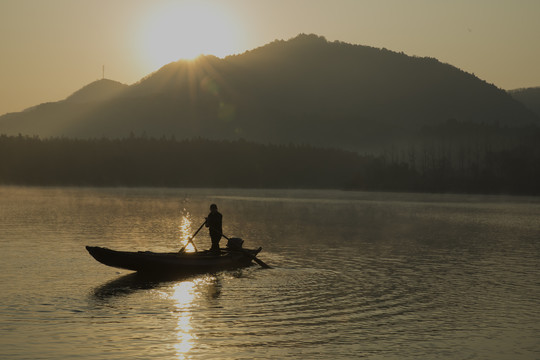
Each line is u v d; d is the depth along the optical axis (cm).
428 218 8231
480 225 6981
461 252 4231
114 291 2691
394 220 7712
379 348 1856
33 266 3338
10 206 9894
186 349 1828
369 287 2831
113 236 5028
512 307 2419
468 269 3412
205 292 2697
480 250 4372
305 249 4356
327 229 6141
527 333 2031
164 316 2228
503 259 3862
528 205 13200
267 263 3625
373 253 4131
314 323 2144
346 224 6900
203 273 3247
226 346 1861
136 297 2567
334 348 1852
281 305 2433
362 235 5497
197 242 4734
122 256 3041
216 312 2297
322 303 2469
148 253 3238
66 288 2739
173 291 2716
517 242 4984
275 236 5334
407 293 2692
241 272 3281
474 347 1873
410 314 2289
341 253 4116
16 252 3916
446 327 2102
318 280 3027
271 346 1866
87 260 3581
